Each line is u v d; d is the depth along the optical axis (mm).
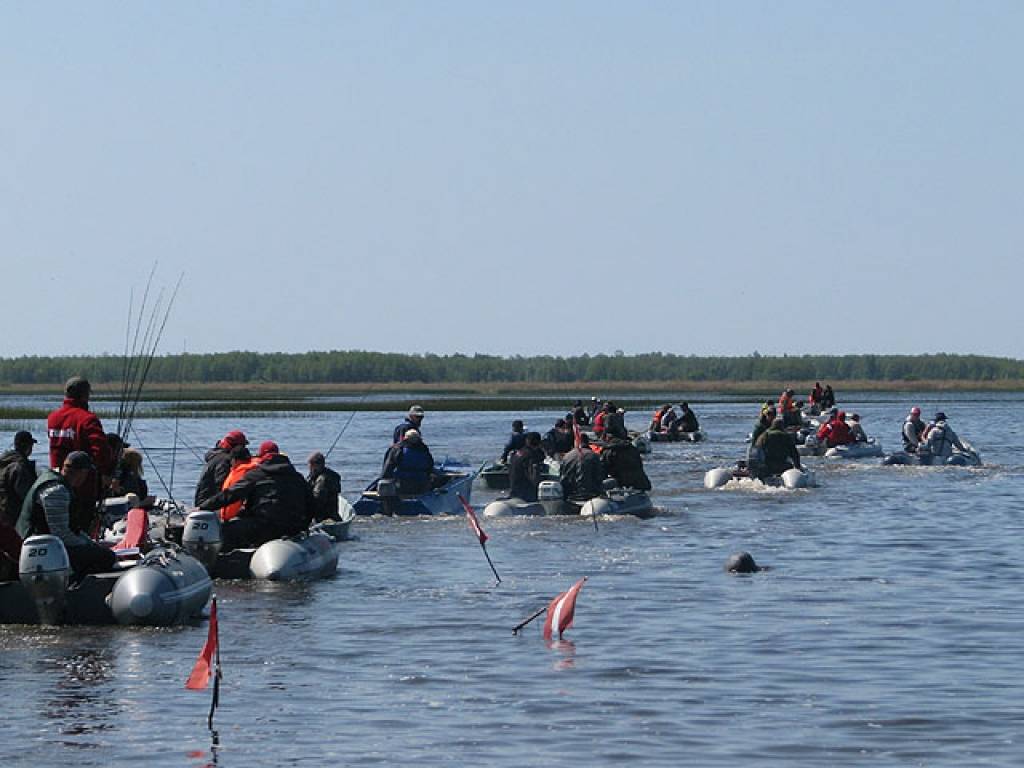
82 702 17547
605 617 23047
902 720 16641
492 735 16078
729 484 46938
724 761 15055
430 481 39312
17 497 23031
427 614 23453
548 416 122438
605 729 16297
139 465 31094
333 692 18047
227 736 16031
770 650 20469
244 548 27547
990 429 94312
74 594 22438
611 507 37469
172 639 21375
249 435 88875
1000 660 19812
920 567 28734
